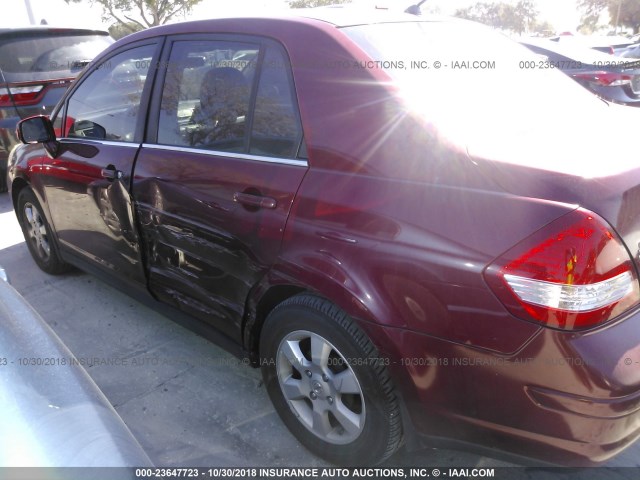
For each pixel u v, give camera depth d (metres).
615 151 1.97
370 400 2.06
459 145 1.88
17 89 6.68
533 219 1.67
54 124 3.76
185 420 2.72
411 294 1.86
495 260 1.70
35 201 4.13
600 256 1.63
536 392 1.71
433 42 2.47
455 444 1.99
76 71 7.11
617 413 1.65
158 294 3.10
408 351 1.90
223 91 2.55
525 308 1.66
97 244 3.50
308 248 2.12
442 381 1.88
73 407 1.32
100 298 4.02
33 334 1.57
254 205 2.32
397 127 1.99
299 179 2.19
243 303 2.50
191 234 2.67
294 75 2.28
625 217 1.71
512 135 2.01
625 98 6.79
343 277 2.00
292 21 2.40
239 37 2.53
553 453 1.76
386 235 1.92
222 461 2.45
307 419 2.40
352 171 2.06
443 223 1.81
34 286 4.27
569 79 2.77
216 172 2.51
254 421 2.69
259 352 2.52
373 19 2.52
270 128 2.35
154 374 3.10
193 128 2.71
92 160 3.30
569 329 1.64
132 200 3.00
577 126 2.21
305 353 2.37
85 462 1.18
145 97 2.99
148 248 3.04
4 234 5.57
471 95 2.20
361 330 2.01
